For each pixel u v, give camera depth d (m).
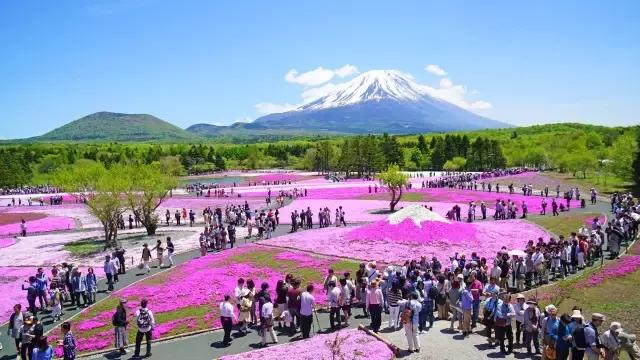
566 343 18.55
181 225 67.94
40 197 111.44
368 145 153.88
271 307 23.98
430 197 83.62
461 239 42.91
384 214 67.81
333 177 146.88
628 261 35.91
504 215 60.53
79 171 55.25
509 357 20.88
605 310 27.30
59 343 24.02
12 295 36.91
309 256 40.84
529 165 158.62
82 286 32.97
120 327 24.50
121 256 41.22
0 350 26.34
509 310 21.28
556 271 35.56
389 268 28.61
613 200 62.56
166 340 25.94
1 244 57.44
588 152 117.69
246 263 39.19
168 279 36.50
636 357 18.31
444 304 26.48
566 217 57.22
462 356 21.03
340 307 25.50
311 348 22.03
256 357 21.56
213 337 25.95
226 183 141.88
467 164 164.00
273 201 88.25
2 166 143.88
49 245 55.88
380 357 20.77
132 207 57.94
